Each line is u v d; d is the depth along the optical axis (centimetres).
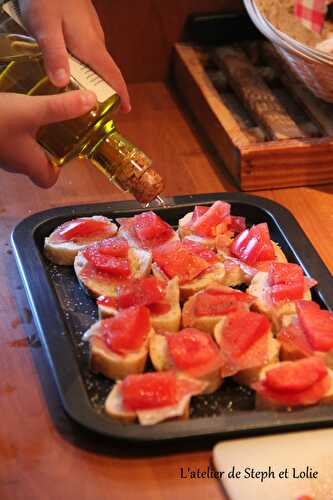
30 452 84
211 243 105
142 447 83
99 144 95
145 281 94
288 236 105
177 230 109
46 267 102
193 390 85
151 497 81
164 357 89
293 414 84
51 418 87
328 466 82
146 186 93
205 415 87
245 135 119
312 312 91
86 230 105
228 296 94
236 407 87
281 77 135
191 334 89
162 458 83
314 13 128
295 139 117
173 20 140
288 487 80
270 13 127
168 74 144
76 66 97
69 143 96
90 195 118
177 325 93
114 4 136
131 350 89
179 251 99
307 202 116
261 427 83
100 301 95
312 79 118
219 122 121
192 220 108
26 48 100
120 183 94
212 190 118
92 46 101
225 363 88
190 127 132
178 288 97
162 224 105
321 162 117
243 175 116
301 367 85
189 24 141
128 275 99
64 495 81
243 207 110
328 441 83
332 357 89
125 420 84
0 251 108
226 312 93
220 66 137
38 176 98
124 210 110
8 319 98
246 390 89
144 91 141
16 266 105
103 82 96
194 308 93
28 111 91
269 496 80
